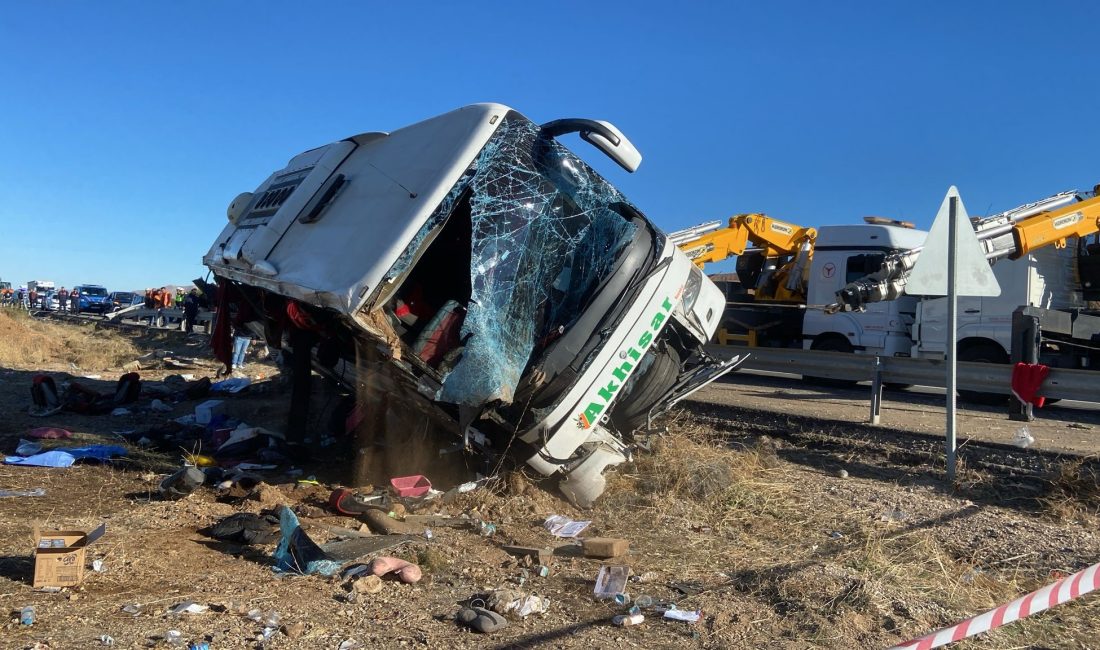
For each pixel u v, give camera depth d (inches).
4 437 336.8
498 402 224.2
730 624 159.6
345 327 237.8
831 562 194.2
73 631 143.6
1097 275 570.3
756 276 772.6
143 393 477.1
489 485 250.7
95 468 280.7
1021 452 296.5
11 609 152.3
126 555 185.3
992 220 514.9
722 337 734.5
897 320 604.7
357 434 309.0
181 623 148.9
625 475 272.8
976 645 151.9
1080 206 533.3
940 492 266.5
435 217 220.5
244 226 346.0
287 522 185.6
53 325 1282.0
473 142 229.5
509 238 233.0
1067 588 129.4
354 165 287.7
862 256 629.6
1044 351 528.7
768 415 387.5
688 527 227.6
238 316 380.8
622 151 248.8
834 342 644.7
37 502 234.8
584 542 199.9
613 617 161.5
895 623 160.1
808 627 158.9
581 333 236.8
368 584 169.3
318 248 258.4
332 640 145.5
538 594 173.8
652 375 276.1
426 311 247.4
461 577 181.6
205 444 324.8
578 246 246.5
